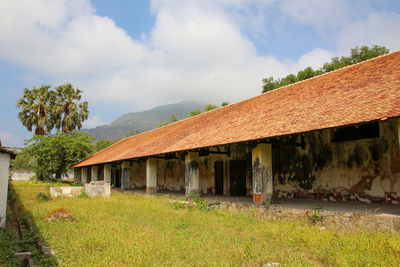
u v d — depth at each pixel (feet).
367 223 22.70
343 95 30.78
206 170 52.85
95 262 17.52
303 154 36.94
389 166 28.53
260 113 39.96
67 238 23.09
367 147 30.60
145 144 64.49
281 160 39.75
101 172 93.50
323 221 25.59
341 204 29.76
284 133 27.37
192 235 24.13
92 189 54.44
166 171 65.62
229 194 46.88
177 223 28.71
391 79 28.14
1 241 21.89
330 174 33.86
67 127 110.22
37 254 19.30
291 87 46.06
